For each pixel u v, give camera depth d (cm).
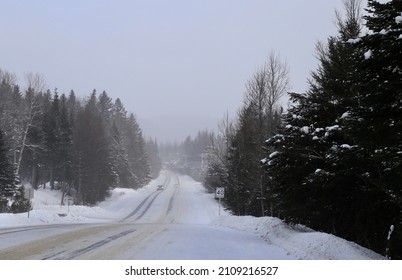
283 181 1766
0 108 7206
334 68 1669
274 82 3092
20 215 3103
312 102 1736
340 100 1584
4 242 1284
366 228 1594
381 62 995
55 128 7406
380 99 1009
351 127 1073
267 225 2012
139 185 11200
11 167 5153
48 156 7362
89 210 5769
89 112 7569
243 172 4044
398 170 1051
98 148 7394
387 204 1445
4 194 4966
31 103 6375
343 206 1675
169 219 5425
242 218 2677
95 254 1095
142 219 5403
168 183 14050
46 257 1026
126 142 11081
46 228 1898
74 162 7056
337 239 1325
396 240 1333
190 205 7031
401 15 934
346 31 1869
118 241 1408
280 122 3069
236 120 4722
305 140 1631
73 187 8050
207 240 1567
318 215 1759
